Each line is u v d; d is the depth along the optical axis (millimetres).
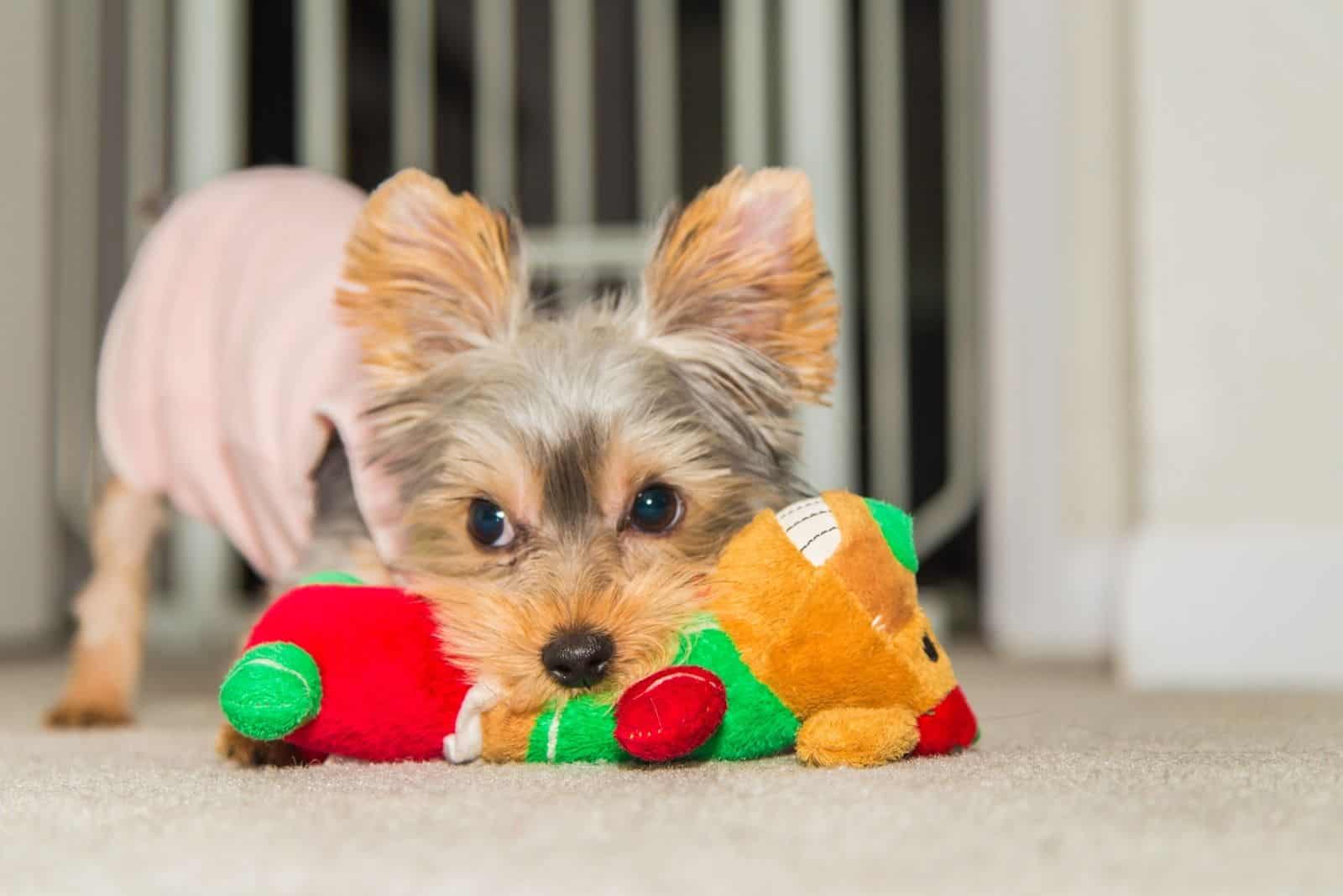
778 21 1557
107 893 569
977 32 1522
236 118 1552
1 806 659
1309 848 590
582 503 792
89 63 1583
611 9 1609
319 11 1557
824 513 738
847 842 594
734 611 729
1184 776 684
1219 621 1059
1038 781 674
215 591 1543
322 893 562
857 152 1625
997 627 1273
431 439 812
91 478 1525
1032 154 1251
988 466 1297
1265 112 1073
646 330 839
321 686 729
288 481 854
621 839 600
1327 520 1063
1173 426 1082
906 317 1690
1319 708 926
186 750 818
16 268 1470
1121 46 1223
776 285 831
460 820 624
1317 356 1066
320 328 869
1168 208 1083
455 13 1628
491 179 1584
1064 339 1236
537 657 730
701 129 1667
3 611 1451
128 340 969
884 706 727
